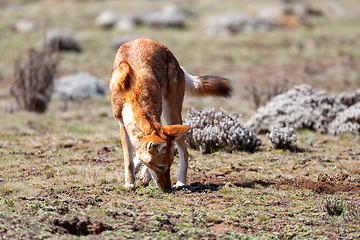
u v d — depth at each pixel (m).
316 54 104.12
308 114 40.81
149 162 19.97
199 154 32.56
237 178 26.59
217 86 26.64
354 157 31.67
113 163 29.17
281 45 112.19
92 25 130.38
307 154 32.66
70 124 45.16
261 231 18.39
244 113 52.41
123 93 21.09
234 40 115.38
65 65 88.12
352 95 45.44
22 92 52.06
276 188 24.81
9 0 171.50
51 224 16.88
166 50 24.25
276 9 146.88
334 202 20.95
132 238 16.17
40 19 134.00
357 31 131.88
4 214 16.84
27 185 23.44
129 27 127.75
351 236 18.23
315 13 151.12
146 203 20.89
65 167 27.56
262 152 33.31
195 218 19.02
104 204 20.38
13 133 39.03
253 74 84.38
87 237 15.88
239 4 172.12
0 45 104.19
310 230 18.58
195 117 34.84
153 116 20.25
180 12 147.62
